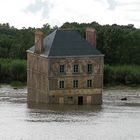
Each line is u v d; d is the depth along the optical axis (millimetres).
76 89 152875
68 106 148000
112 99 166125
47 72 150375
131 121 125500
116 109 144375
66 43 152750
